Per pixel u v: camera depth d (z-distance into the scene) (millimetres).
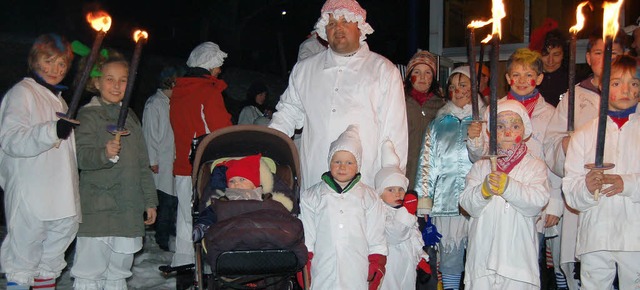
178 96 7062
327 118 5602
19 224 5191
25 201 5160
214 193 4984
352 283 4957
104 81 5602
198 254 4812
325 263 5012
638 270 5070
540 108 6234
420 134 6461
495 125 4805
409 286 5570
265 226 4477
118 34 18375
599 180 4742
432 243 5988
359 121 5562
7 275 5199
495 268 5160
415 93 6598
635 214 5055
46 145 4906
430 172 6164
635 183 4926
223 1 18875
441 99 6641
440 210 6137
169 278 7188
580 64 9398
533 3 9625
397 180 5352
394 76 5664
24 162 5176
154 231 9633
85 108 5609
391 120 5609
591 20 9328
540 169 5242
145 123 8609
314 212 5137
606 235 5066
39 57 5312
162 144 8562
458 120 6199
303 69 5852
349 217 5035
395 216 5359
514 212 5203
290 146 5309
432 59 6641
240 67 20906
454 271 6191
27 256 5223
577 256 5277
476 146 5547
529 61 6117
